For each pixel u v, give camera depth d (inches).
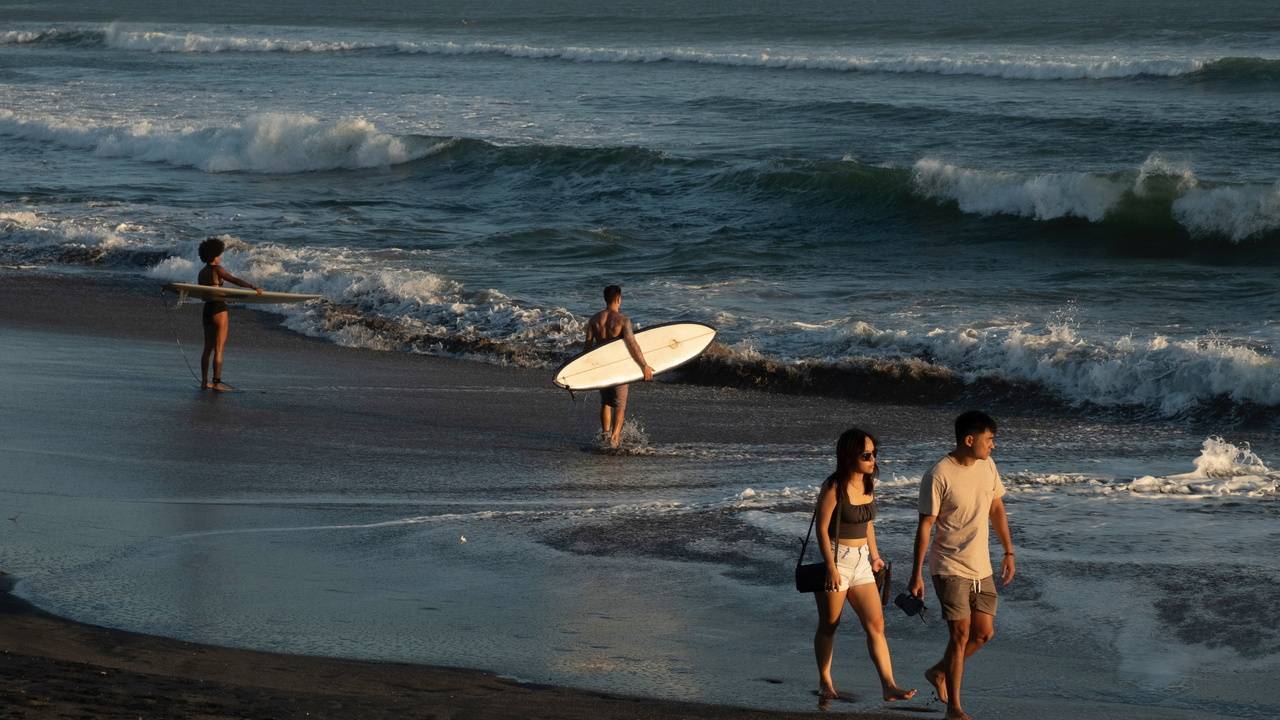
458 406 1043.9
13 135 2854.3
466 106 3245.6
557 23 7534.5
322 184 2337.6
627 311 1339.8
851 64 4195.4
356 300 1424.7
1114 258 1640.0
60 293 1499.8
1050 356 1087.0
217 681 464.1
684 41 6028.5
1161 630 552.7
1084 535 687.7
